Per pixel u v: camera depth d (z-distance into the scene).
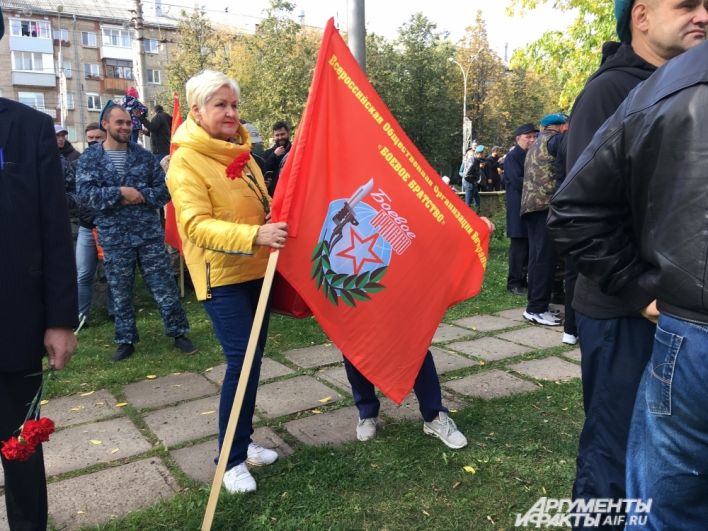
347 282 2.68
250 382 2.71
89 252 5.43
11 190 1.85
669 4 1.82
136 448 3.21
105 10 52.72
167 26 52.59
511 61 13.66
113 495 2.75
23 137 1.89
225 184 2.65
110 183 4.62
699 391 1.32
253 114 34.41
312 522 2.46
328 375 4.23
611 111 1.90
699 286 1.29
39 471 2.09
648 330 1.77
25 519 2.10
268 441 3.23
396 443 3.11
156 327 5.65
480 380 4.06
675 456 1.41
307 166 2.58
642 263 1.57
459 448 3.04
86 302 5.58
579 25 12.34
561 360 4.46
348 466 2.89
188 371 4.45
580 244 1.60
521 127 6.52
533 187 5.28
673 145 1.32
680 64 1.38
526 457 2.95
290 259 2.57
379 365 2.74
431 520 2.46
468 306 6.22
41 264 1.93
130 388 4.12
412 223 2.80
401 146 2.80
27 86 49.34
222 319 2.68
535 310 5.52
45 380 1.98
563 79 13.11
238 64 35.19
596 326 1.86
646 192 1.43
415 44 38.34
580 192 1.58
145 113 8.39
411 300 2.80
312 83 2.60
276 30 32.72
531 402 3.63
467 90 43.00
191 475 2.90
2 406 1.94
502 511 2.52
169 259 4.92
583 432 1.94
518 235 6.60
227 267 2.65
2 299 1.86
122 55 52.62
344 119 2.69
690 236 1.30
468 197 17.28
